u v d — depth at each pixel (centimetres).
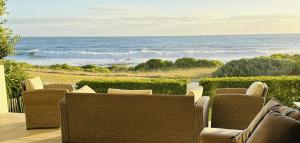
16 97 738
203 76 1733
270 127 218
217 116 471
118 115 409
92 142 421
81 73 1783
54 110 530
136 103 401
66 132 426
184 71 1759
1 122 575
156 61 1794
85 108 416
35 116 526
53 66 1831
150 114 400
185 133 392
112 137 414
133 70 1814
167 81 720
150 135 403
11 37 750
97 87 743
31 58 2012
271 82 679
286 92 676
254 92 459
